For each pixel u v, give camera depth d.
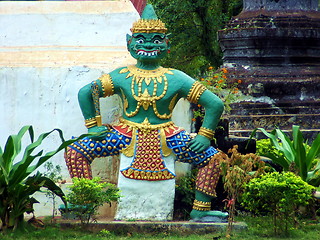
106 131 10.73
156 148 11.08
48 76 12.03
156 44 11.12
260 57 19.73
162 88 11.09
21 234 10.09
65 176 11.94
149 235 10.56
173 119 12.24
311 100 19.33
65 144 10.10
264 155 12.24
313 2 20.56
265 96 19.20
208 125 11.19
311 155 11.68
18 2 12.73
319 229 11.05
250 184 10.34
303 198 10.39
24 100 12.05
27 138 12.03
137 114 11.15
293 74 19.52
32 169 10.10
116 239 10.12
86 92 11.16
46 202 11.77
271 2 20.17
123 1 12.73
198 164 11.26
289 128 18.80
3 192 10.06
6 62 12.17
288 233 10.55
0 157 9.88
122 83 11.16
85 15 12.59
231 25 20.20
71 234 10.23
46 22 12.59
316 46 20.02
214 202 12.21
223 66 19.94
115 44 12.50
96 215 11.70
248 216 12.04
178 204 11.78
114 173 11.92
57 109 12.02
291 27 19.61
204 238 10.27
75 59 12.21
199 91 11.14
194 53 24.45
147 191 11.11
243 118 18.73
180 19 23.91
